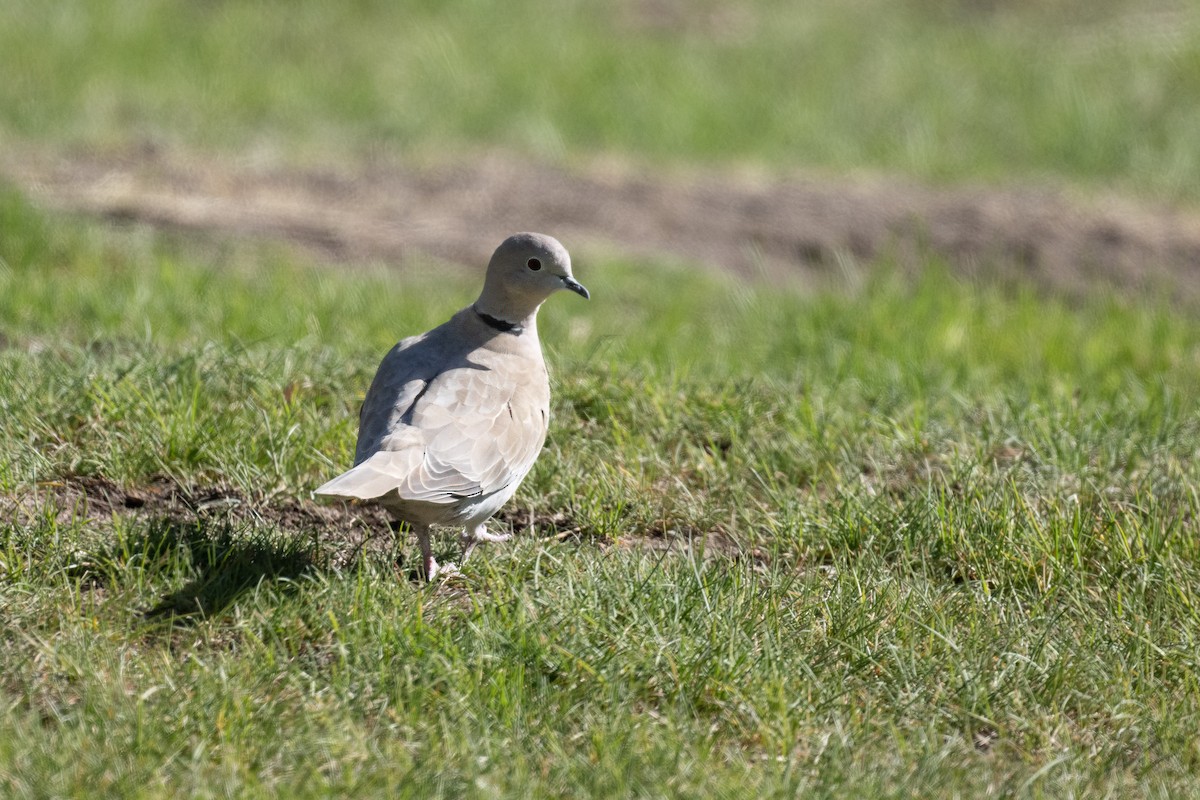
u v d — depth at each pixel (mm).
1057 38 36625
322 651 8406
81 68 28781
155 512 10047
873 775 7551
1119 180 27578
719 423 12000
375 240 20547
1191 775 7918
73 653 8086
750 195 24312
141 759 7285
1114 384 14984
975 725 8258
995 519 10141
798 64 33719
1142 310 18781
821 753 7766
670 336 16453
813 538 10281
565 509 10695
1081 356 16594
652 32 35781
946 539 10039
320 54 31562
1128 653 8883
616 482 10836
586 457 11188
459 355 9766
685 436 11766
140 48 30391
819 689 8297
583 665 8172
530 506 10695
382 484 8461
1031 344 17062
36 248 17297
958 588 9562
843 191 24750
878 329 17172
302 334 14352
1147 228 23484
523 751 7598
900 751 7770
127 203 20531
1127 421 12586
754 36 35812
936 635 8812
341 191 23172
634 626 8602
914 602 9227
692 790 7293
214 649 8430
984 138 29547
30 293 15000
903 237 22531
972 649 8750
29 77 27844
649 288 19297
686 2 37906
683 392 12523
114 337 13305
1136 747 8133
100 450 10562
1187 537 10180
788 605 9086
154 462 10547
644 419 11977
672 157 27312
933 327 17641
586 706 7957
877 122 30125
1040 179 27188
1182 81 33281
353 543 9969
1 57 28781
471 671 8164
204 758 7340
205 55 30625
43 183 21281
